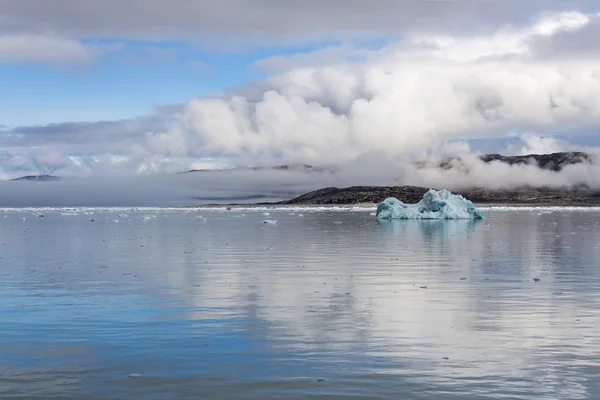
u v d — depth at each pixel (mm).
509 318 15547
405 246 38000
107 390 10367
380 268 25953
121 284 21422
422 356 12195
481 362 11789
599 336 13711
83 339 13578
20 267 26797
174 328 14562
